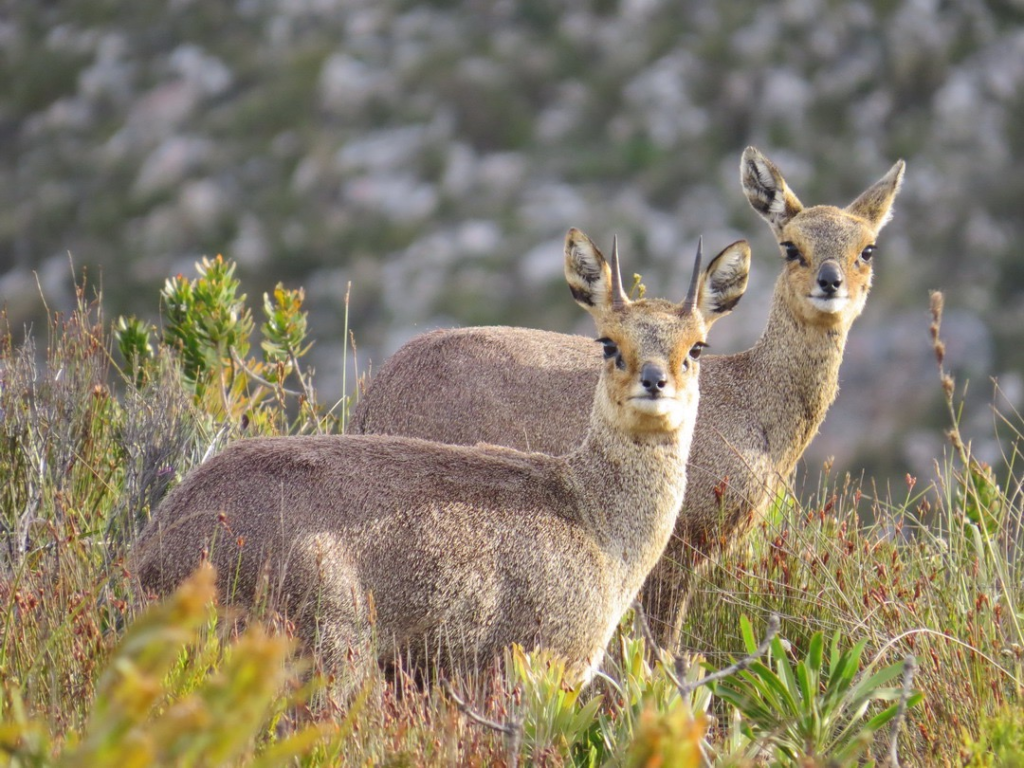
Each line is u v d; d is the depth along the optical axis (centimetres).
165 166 9250
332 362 7756
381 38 10275
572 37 10088
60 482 2058
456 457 1939
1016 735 1522
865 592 2019
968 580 2050
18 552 1875
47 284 8338
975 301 8050
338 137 9369
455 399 2338
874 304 7994
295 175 9119
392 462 1880
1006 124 9544
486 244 8500
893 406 7212
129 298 8294
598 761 1706
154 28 10594
